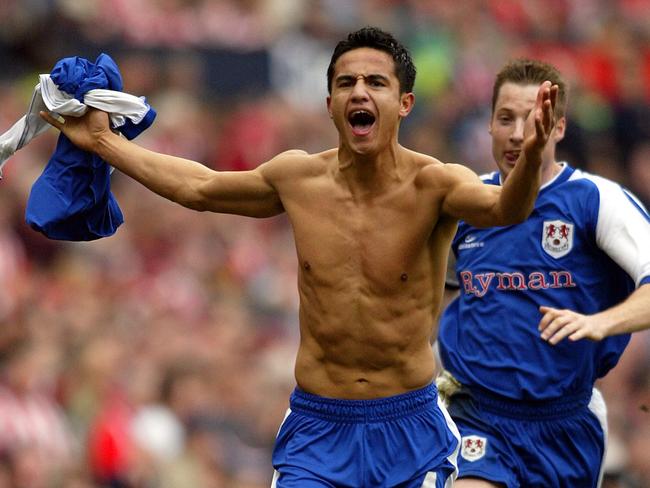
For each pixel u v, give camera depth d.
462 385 25.30
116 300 46.47
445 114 67.38
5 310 41.66
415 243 21.00
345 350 21.27
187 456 40.66
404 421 21.39
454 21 76.06
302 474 21.27
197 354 43.59
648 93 78.56
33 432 38.03
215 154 58.94
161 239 51.69
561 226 24.88
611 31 81.62
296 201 21.36
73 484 37.94
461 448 25.03
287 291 53.53
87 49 59.09
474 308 25.25
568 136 65.25
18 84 57.22
